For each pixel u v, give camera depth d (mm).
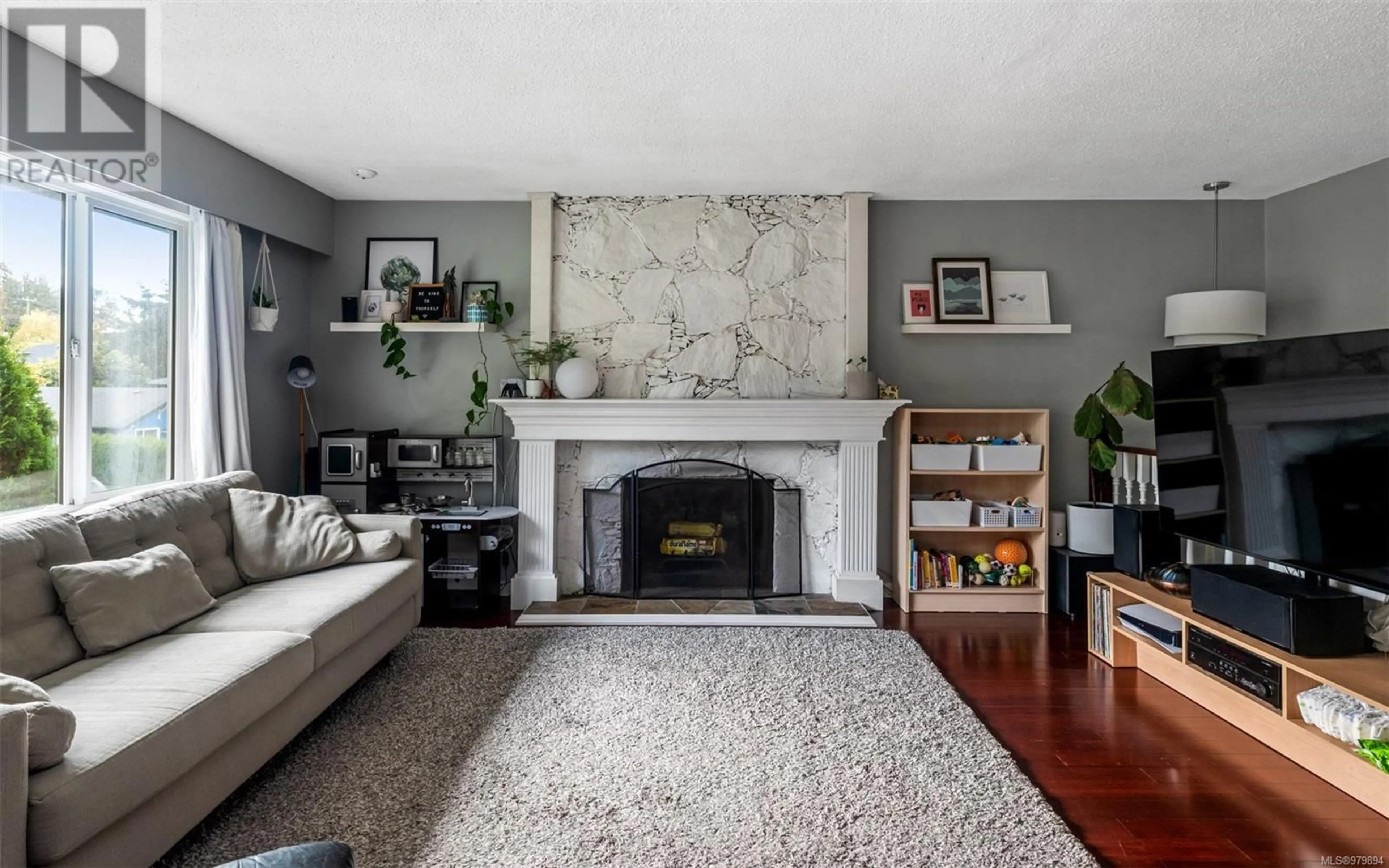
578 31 2471
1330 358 2461
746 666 3342
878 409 4293
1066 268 4562
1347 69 2725
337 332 4613
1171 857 1958
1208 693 2926
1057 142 3535
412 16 2377
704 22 2406
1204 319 4137
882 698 2977
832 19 2387
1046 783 2357
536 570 4379
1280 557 2699
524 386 4453
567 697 2973
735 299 4520
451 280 4453
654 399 4336
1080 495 4594
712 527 4527
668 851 1938
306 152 3727
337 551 3199
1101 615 3518
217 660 2094
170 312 3559
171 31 2484
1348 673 2285
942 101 3031
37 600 2137
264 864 1171
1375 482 2334
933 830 2041
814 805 2170
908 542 4312
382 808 2133
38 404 2881
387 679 3162
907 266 4578
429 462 4391
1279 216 4422
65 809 1409
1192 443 3109
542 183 4262
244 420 3766
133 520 2666
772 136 3469
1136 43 2531
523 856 1905
